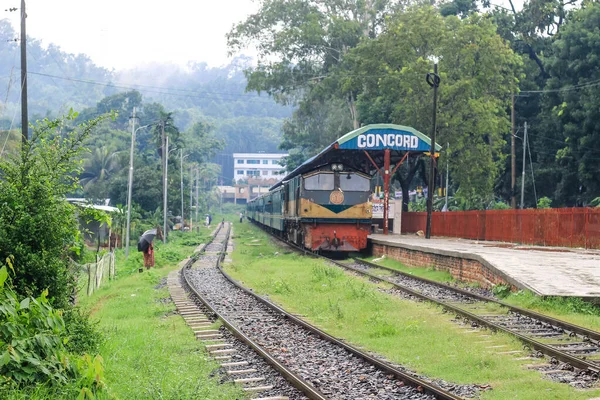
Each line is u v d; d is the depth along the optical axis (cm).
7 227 941
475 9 5266
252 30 5191
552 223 2591
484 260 1794
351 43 4997
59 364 741
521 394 763
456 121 3725
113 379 833
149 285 2078
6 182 1001
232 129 17250
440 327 1205
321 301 1577
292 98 6144
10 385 672
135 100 10612
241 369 930
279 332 1216
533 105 5128
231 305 1573
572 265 1802
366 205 2886
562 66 4388
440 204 5288
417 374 893
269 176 16375
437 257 2172
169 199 6212
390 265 2523
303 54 5131
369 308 1440
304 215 2862
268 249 3575
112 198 6209
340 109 5812
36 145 1088
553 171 4744
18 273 933
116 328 1227
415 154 3544
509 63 4106
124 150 7325
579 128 4156
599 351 988
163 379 801
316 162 3550
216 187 13962
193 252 3831
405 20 3981
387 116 4509
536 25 5009
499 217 2992
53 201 1003
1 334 712
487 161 3888
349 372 904
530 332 1135
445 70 3838
